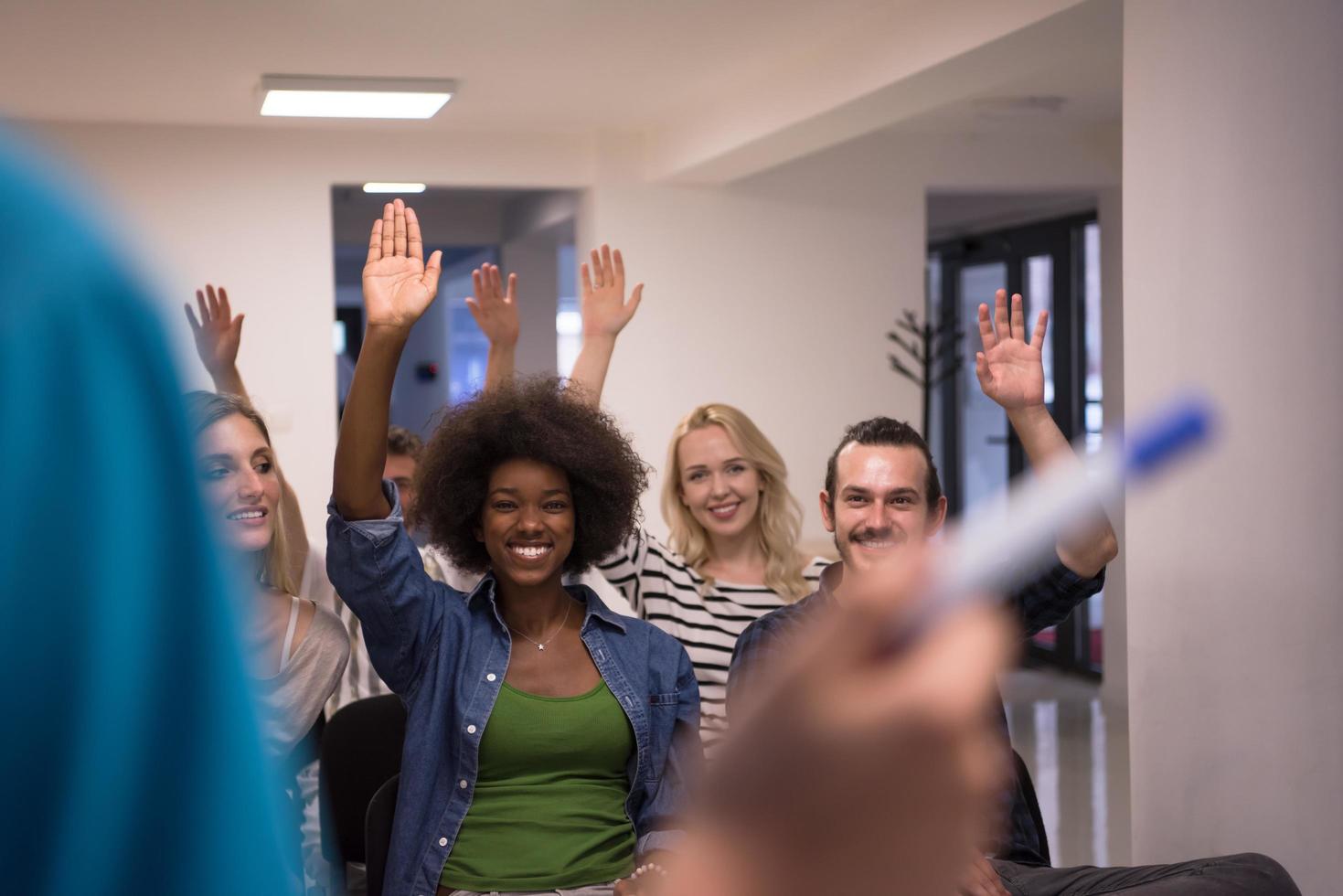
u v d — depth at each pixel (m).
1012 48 3.95
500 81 5.44
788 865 0.16
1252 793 2.78
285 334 6.38
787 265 6.91
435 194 9.37
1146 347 3.10
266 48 4.79
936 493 2.62
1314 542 2.59
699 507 3.44
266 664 2.35
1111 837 5.10
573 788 2.28
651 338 6.76
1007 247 8.78
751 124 5.48
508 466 2.39
